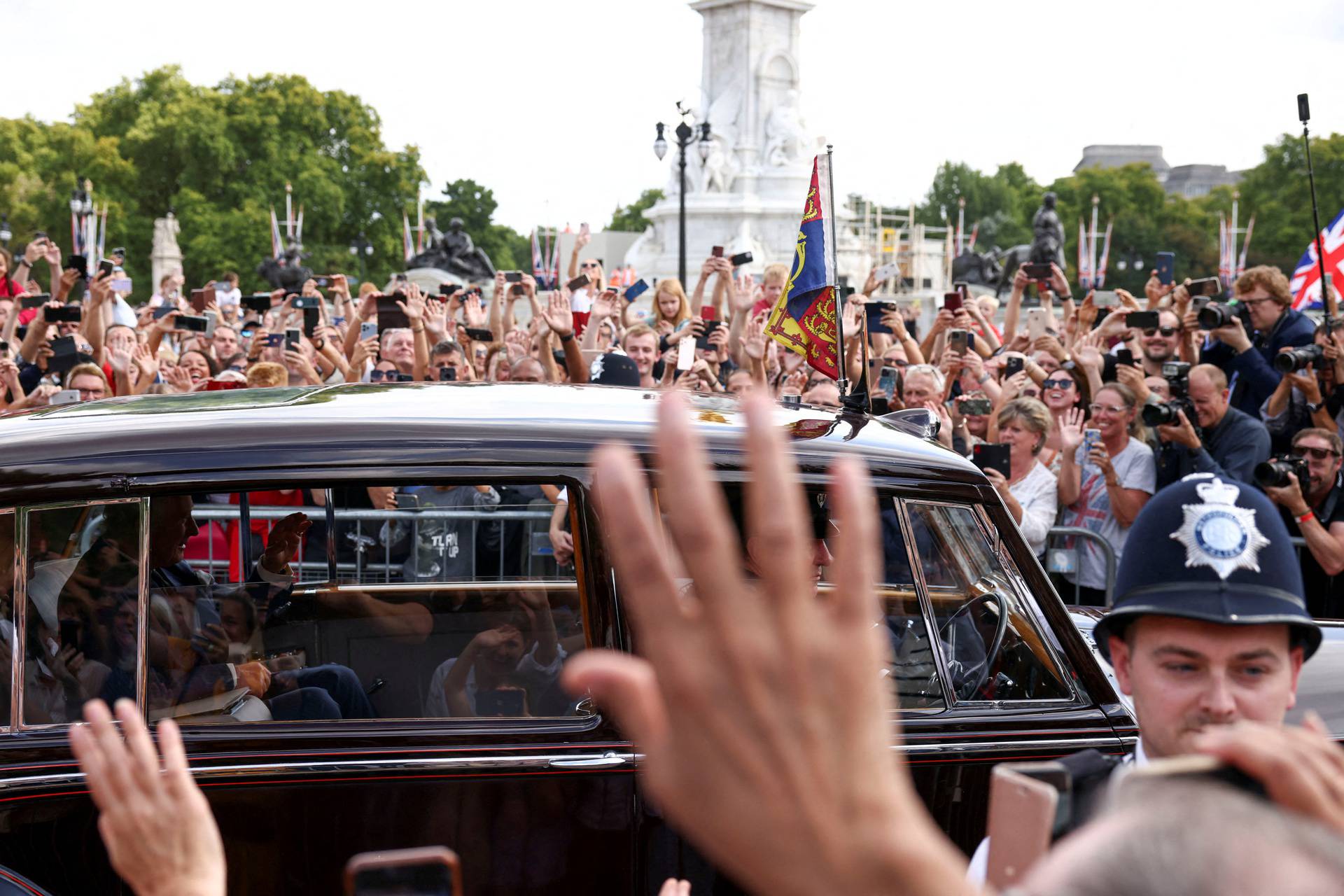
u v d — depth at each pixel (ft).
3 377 28.50
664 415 2.47
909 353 32.07
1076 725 10.85
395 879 4.83
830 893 2.37
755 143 134.72
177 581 9.98
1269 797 3.08
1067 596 22.09
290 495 10.94
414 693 10.41
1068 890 2.20
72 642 9.64
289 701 10.13
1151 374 30.07
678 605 2.44
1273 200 298.97
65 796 9.31
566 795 9.86
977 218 346.13
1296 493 19.93
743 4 132.46
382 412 10.57
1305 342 26.68
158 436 9.91
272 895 9.67
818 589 10.28
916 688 10.67
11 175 221.46
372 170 232.12
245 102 224.74
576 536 10.22
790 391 30.73
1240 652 5.80
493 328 40.34
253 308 35.94
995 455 20.20
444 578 10.60
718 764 2.40
